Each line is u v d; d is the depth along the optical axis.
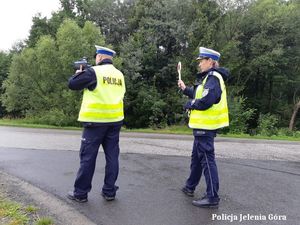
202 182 5.61
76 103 27.22
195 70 31.77
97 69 4.42
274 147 11.10
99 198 4.67
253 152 9.23
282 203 4.79
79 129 18.38
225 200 4.81
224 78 4.62
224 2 33.03
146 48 33.53
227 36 33.31
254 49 33.62
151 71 34.50
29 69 31.19
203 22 32.38
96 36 30.19
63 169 6.10
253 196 5.04
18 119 32.53
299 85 36.88
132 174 5.95
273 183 5.77
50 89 31.17
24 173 5.76
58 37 29.52
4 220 3.77
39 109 31.42
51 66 29.91
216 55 4.58
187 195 4.94
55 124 27.11
